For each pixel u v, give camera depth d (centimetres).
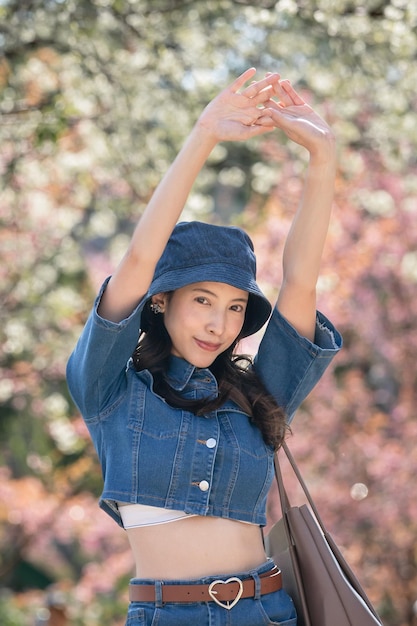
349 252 1200
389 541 1165
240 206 1661
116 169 996
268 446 377
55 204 1151
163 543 351
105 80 877
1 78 880
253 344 534
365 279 1227
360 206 1211
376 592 1168
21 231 1158
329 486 1177
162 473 351
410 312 1221
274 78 361
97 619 1425
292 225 392
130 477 352
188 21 849
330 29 799
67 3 779
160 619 340
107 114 902
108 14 799
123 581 1462
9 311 1204
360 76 864
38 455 1562
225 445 360
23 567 1992
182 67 867
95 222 1190
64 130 856
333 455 1200
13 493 1388
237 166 1205
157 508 353
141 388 366
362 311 1217
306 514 366
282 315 392
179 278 367
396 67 858
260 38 864
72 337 1266
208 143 354
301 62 891
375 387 1310
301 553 362
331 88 917
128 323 352
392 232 1200
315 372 395
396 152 1031
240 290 374
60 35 805
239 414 375
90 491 1480
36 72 902
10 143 924
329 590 354
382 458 1155
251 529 365
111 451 358
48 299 1213
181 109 896
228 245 374
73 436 1362
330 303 1212
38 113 870
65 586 1549
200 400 366
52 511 1407
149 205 354
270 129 364
